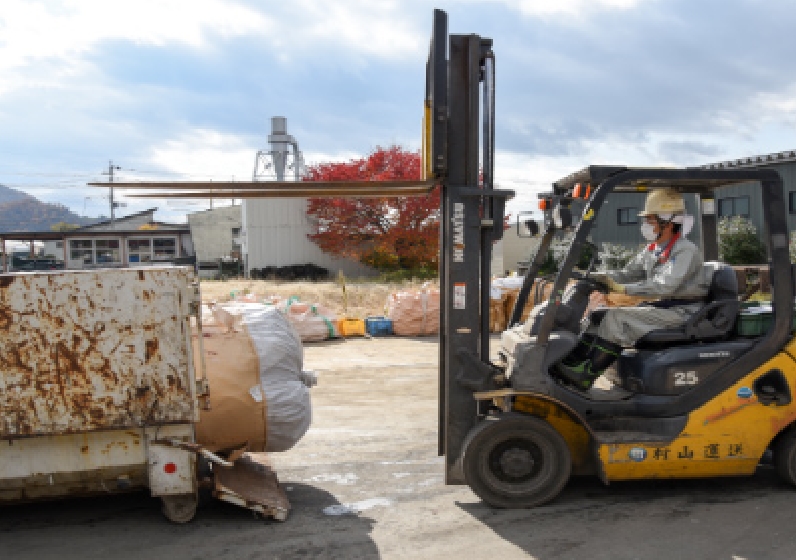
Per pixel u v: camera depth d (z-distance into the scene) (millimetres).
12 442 4086
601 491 5129
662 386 4879
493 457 4777
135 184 4598
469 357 4895
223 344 4770
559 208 4871
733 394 4852
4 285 3949
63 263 24438
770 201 4898
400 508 4879
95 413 4070
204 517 4699
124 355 4090
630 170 4723
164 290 4125
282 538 4359
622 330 5012
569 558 4035
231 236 46250
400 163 28484
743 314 5066
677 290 5008
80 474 4191
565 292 5145
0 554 4113
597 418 4930
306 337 14141
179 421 4191
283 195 5207
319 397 9047
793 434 5012
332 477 5613
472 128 4871
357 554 4121
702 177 4777
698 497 4984
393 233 28172
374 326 15070
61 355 4020
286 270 31875
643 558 4020
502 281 15453
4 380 3973
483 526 4520
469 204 4906
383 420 7684
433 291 15406
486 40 4980
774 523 4492
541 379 4766
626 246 25609
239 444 4734
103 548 4203
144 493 5145
